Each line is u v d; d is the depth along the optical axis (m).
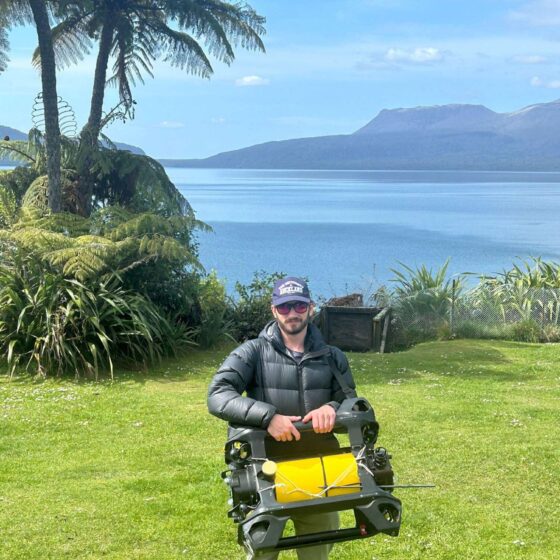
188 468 8.23
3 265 14.66
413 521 6.66
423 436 9.34
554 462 8.28
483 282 20.25
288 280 4.48
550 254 64.69
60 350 13.20
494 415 10.46
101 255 14.14
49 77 17.48
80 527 6.52
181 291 15.95
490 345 17.33
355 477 3.89
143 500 7.18
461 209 160.25
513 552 6.06
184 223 15.66
